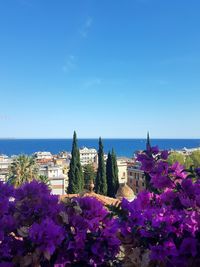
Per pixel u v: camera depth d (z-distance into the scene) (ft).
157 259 7.88
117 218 9.36
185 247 7.91
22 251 8.54
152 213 8.84
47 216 9.05
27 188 10.09
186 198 8.87
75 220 9.05
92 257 8.96
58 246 8.68
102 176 147.02
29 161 135.85
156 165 10.03
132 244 8.79
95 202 9.45
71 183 143.23
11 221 9.08
